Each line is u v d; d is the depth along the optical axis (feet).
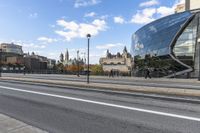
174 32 214.69
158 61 232.94
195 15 200.54
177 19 215.92
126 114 36.70
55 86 86.63
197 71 191.52
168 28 224.33
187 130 27.96
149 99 51.49
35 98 55.62
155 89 67.41
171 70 213.66
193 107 41.29
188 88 76.89
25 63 538.47
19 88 80.07
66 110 40.86
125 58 520.01
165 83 112.47
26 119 34.99
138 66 277.03
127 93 62.44
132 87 74.59
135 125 30.50
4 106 45.70
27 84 97.91
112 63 532.73
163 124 30.68
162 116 34.86
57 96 58.23
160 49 231.30
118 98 53.52
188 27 203.82
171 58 214.07
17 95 61.41
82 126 30.76
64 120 34.04
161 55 228.63
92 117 35.29
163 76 220.84
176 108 40.47
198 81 131.75
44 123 32.63
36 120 34.35
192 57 197.36
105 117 35.12
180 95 56.13
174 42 213.46
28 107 44.37
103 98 53.78
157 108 40.70
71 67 433.89
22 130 27.66
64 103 47.83
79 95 59.67
